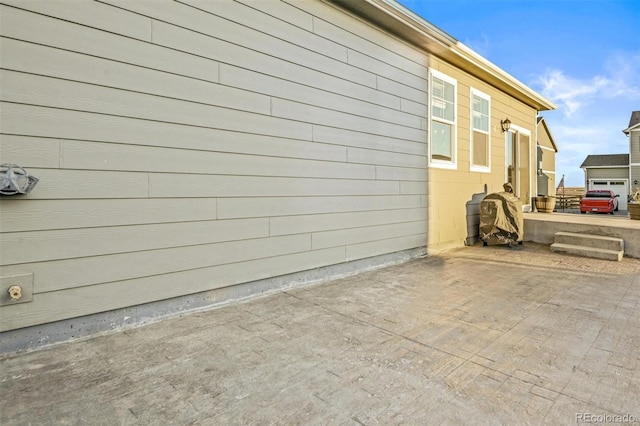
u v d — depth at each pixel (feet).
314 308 11.66
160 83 10.29
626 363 7.89
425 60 20.53
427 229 20.99
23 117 8.19
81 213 9.04
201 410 6.16
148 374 7.36
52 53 8.54
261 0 12.70
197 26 11.03
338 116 15.69
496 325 10.12
